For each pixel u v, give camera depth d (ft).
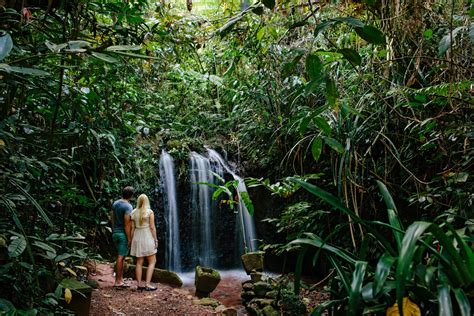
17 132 6.03
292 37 16.07
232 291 18.19
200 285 16.25
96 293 14.89
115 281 16.17
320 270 19.02
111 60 3.57
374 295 2.91
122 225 16.03
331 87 4.66
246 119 21.45
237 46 15.31
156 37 8.23
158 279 17.71
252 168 22.27
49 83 5.62
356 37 10.89
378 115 9.95
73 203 9.56
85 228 14.66
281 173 19.39
